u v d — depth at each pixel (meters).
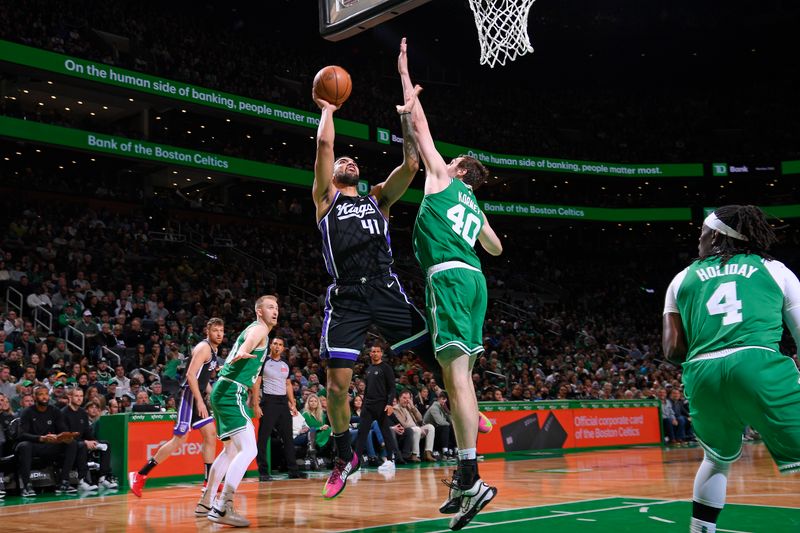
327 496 4.74
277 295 21.42
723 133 34.84
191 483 9.30
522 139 32.38
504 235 34.47
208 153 23.31
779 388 2.83
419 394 13.94
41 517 6.07
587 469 10.05
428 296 4.16
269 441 10.57
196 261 22.09
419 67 34.47
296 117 24.75
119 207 23.28
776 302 3.01
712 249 3.25
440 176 4.27
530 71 35.69
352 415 11.89
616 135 34.78
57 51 19.73
